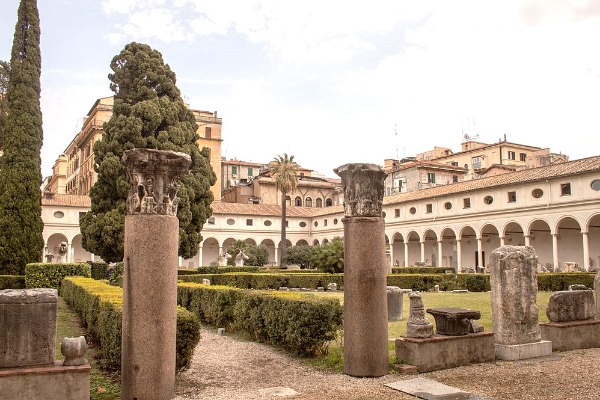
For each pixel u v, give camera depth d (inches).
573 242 1581.0
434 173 2527.1
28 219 1013.2
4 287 940.6
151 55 1209.4
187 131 1171.3
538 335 377.1
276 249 2406.5
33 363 234.7
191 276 1037.8
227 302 505.7
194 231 1149.1
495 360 359.3
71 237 1903.3
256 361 364.2
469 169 2891.2
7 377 223.8
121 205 1047.0
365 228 321.1
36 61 1084.5
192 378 312.7
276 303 401.4
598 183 1347.2
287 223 2458.2
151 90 1154.0
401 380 302.2
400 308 598.2
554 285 1040.8
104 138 1111.0
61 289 893.8
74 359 239.0
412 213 1943.9
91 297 431.5
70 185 2824.8
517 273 373.1
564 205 1424.7
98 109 2175.2
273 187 2881.4
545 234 1663.4
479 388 283.6
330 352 379.9
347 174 328.5
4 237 983.0
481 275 1101.1
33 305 236.7
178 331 298.4
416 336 334.0
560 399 262.5
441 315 354.0
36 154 1052.5
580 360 359.3
